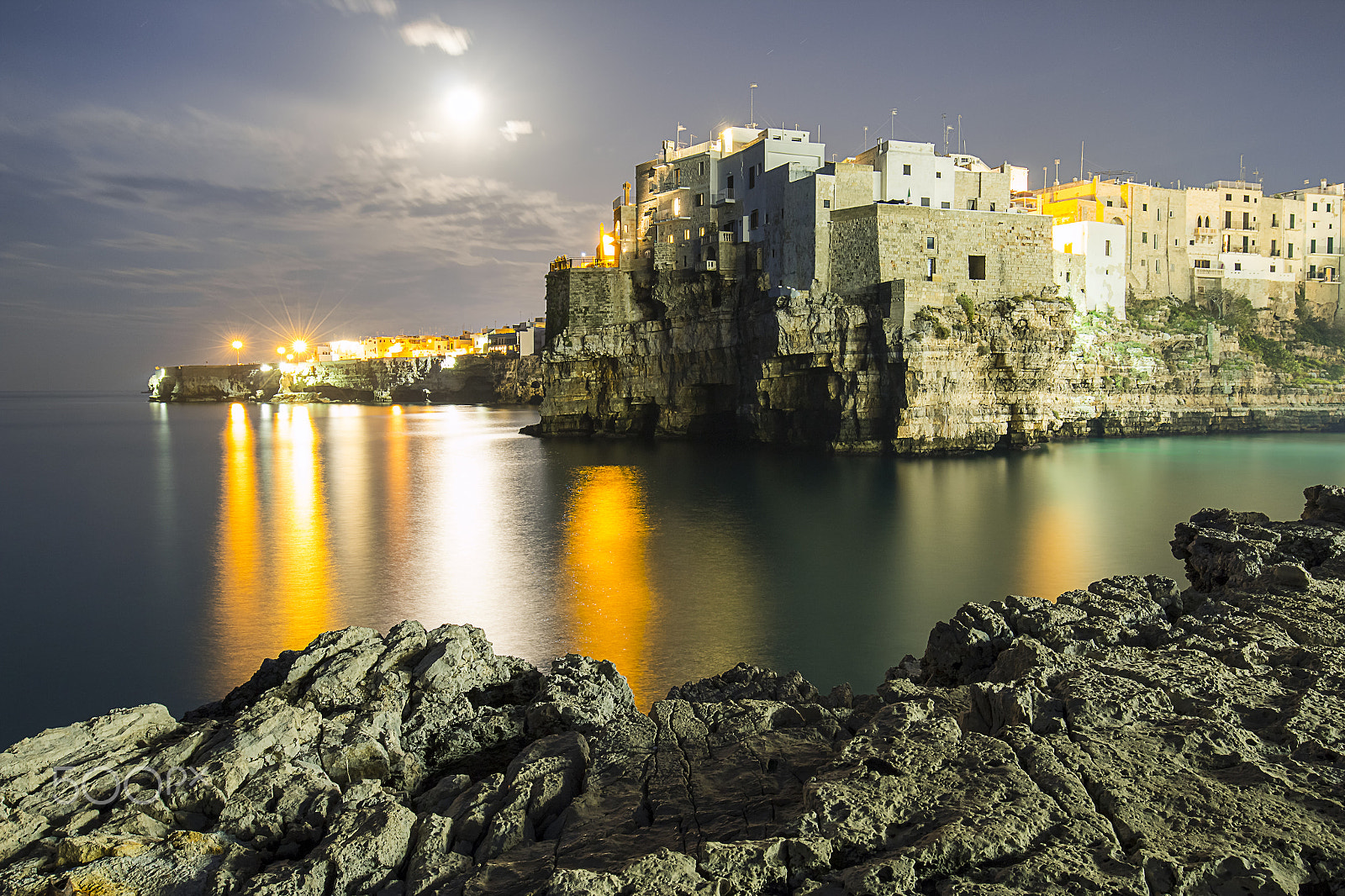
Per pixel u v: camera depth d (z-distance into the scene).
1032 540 42.28
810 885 5.71
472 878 6.28
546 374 95.94
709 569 37.12
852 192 72.19
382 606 31.95
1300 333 100.88
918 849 5.75
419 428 128.50
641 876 5.71
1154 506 50.66
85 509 56.09
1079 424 85.50
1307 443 83.81
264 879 6.56
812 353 71.56
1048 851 5.75
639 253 90.94
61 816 8.02
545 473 69.25
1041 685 8.92
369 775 9.58
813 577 35.50
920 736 7.62
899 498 54.25
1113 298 91.81
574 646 27.12
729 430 87.31
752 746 8.48
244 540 45.06
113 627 30.12
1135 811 6.27
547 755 8.50
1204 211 100.81
